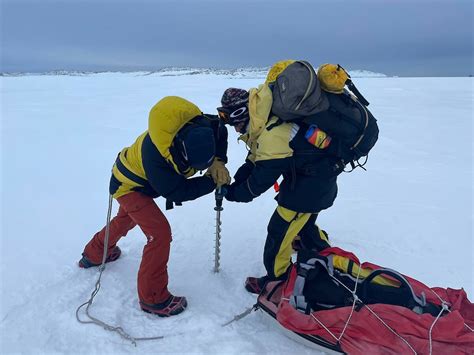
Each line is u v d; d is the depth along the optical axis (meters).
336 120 2.36
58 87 26.92
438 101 15.85
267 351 2.33
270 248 2.73
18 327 2.48
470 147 7.58
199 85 27.33
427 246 3.56
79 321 2.53
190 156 2.19
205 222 3.98
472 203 4.62
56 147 7.54
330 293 2.39
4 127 9.72
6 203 4.62
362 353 2.15
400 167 6.18
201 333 2.47
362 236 3.73
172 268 3.14
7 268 3.17
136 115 11.82
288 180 2.57
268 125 2.37
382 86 27.48
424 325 2.10
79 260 3.25
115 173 2.58
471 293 2.91
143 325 2.54
